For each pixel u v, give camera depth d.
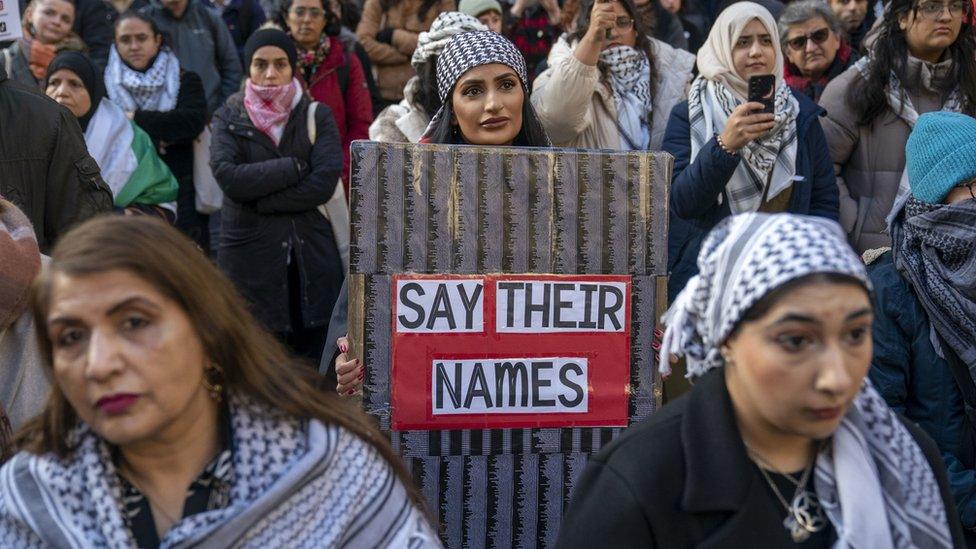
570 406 3.21
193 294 1.98
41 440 2.05
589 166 3.20
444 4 8.43
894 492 2.04
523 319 3.19
